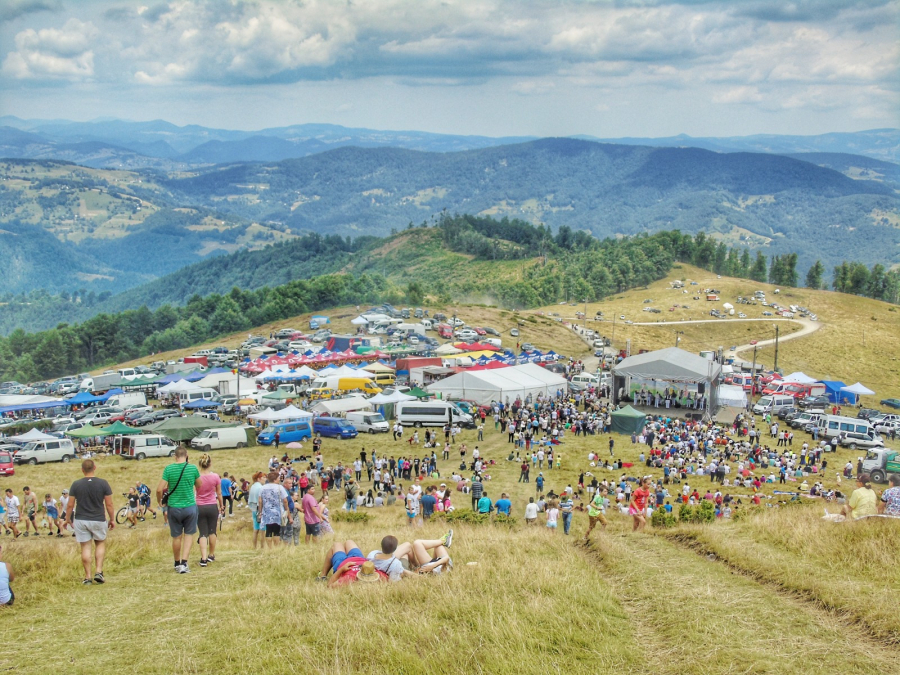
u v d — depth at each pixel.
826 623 10.75
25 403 67.12
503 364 82.19
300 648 9.06
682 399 68.56
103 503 12.22
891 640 10.04
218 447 50.28
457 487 39.34
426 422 58.22
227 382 72.25
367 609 10.43
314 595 11.21
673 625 10.68
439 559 12.62
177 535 12.90
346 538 18.09
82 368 157.00
